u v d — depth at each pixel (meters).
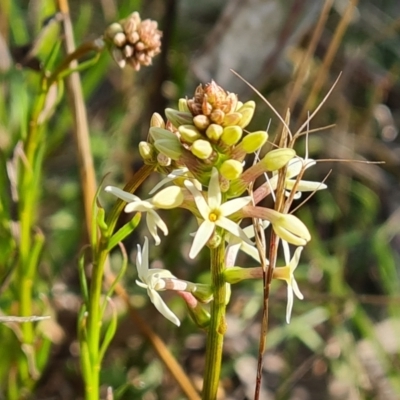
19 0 0.51
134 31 0.32
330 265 0.43
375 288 0.48
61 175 0.50
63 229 0.45
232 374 0.43
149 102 0.44
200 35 0.48
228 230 0.25
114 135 0.46
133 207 0.26
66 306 0.42
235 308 0.44
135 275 0.42
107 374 0.39
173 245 0.42
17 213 0.34
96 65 0.41
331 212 0.48
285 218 0.26
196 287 0.27
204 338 0.44
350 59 0.50
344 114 0.50
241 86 0.42
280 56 0.41
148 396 0.40
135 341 0.41
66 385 0.40
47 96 0.33
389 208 0.50
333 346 0.42
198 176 0.26
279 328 0.41
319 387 0.44
